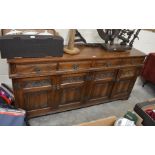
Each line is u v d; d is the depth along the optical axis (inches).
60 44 59.1
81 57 66.2
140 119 50.4
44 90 67.4
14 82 59.4
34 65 58.7
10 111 59.3
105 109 88.8
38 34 58.5
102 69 74.1
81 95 78.8
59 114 80.4
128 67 82.6
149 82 116.0
